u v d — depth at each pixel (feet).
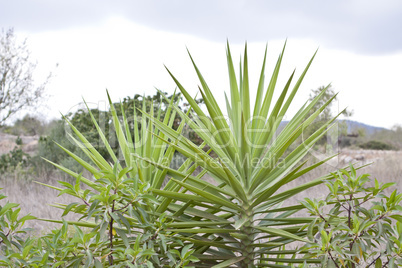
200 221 7.43
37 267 5.84
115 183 6.42
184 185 6.62
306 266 6.50
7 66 35.65
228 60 7.43
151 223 6.96
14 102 35.99
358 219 6.61
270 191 6.78
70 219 16.78
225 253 7.95
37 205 19.27
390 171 23.52
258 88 7.50
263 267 7.97
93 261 6.34
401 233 6.37
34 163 29.14
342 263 6.12
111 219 6.43
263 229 7.00
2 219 6.42
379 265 6.61
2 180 25.76
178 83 6.98
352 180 6.60
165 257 7.32
